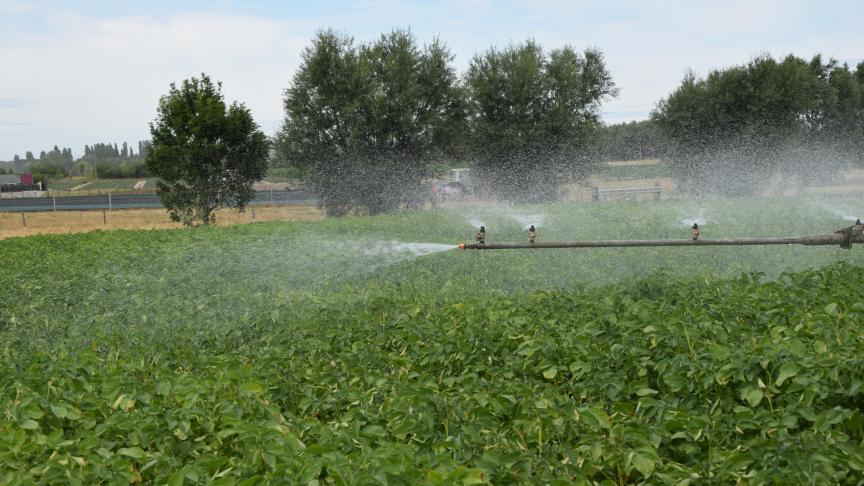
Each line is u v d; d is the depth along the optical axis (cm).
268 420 652
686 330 786
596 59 5184
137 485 612
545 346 815
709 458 567
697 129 5350
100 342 1081
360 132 4769
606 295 1102
